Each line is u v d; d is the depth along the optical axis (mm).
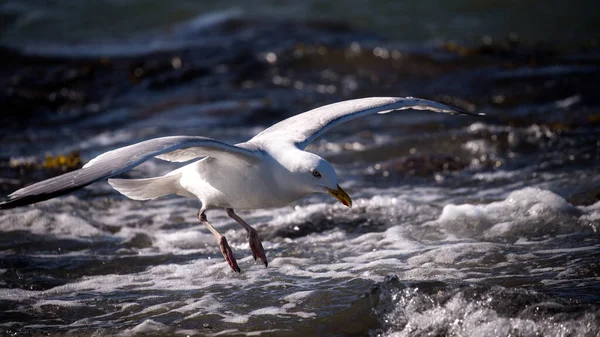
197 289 10562
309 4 36594
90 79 25484
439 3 35750
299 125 10414
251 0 37844
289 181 9438
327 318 9336
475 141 18312
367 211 13828
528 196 13453
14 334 9266
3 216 13797
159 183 10188
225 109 22562
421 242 12047
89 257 12125
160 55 27922
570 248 11172
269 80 25391
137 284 10898
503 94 23078
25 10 36469
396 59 26484
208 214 14430
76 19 35594
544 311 8742
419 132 19922
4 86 24500
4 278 11172
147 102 23828
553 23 32812
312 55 27000
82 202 15109
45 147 19625
